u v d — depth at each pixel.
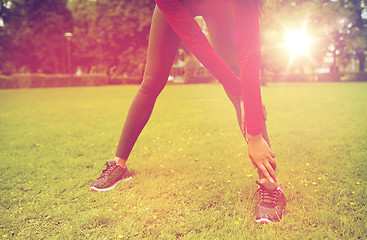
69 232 1.52
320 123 4.82
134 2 31.47
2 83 22.92
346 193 1.89
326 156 2.82
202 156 2.96
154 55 1.89
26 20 31.20
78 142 3.82
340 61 43.19
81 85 27.48
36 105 9.36
